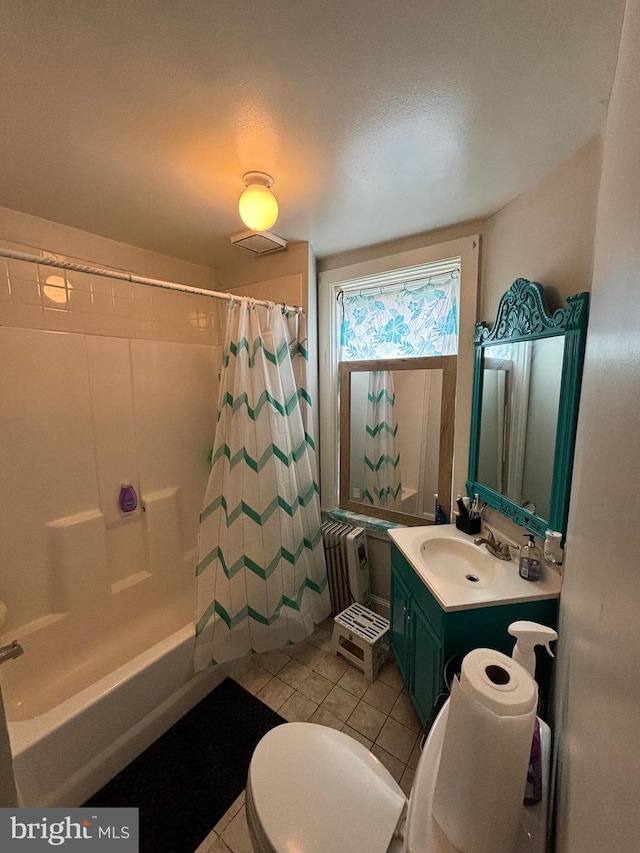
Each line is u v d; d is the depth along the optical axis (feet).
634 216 1.48
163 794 4.04
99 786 4.06
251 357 5.47
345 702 5.18
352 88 2.84
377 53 2.52
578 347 3.49
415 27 2.33
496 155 3.74
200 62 2.57
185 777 4.21
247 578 5.37
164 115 3.12
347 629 5.80
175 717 4.86
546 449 4.07
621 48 2.17
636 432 1.25
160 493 6.66
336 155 3.74
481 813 1.74
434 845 1.86
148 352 6.45
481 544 5.01
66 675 5.25
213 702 5.19
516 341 4.51
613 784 1.12
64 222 5.37
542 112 3.11
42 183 4.25
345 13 2.23
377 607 7.12
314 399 7.14
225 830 3.72
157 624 6.35
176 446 6.95
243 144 3.55
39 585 5.09
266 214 4.08
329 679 5.59
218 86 2.79
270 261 6.83
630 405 1.37
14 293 4.96
